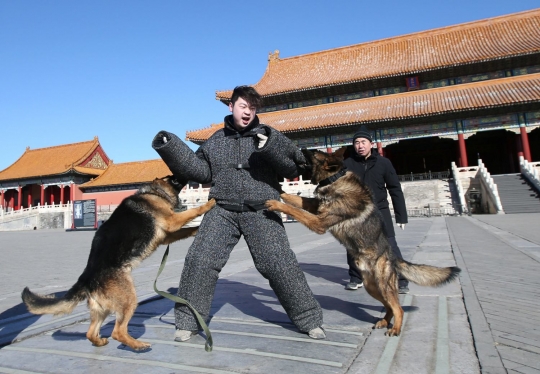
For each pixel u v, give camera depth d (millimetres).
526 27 39375
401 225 6363
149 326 4762
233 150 4238
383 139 36844
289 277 4035
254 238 4117
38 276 9672
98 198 54750
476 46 38688
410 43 44375
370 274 4242
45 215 50281
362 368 3225
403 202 6406
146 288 7223
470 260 8617
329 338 4055
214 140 4402
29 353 3945
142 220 4105
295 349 3754
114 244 3906
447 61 36469
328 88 40125
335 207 4172
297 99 42656
